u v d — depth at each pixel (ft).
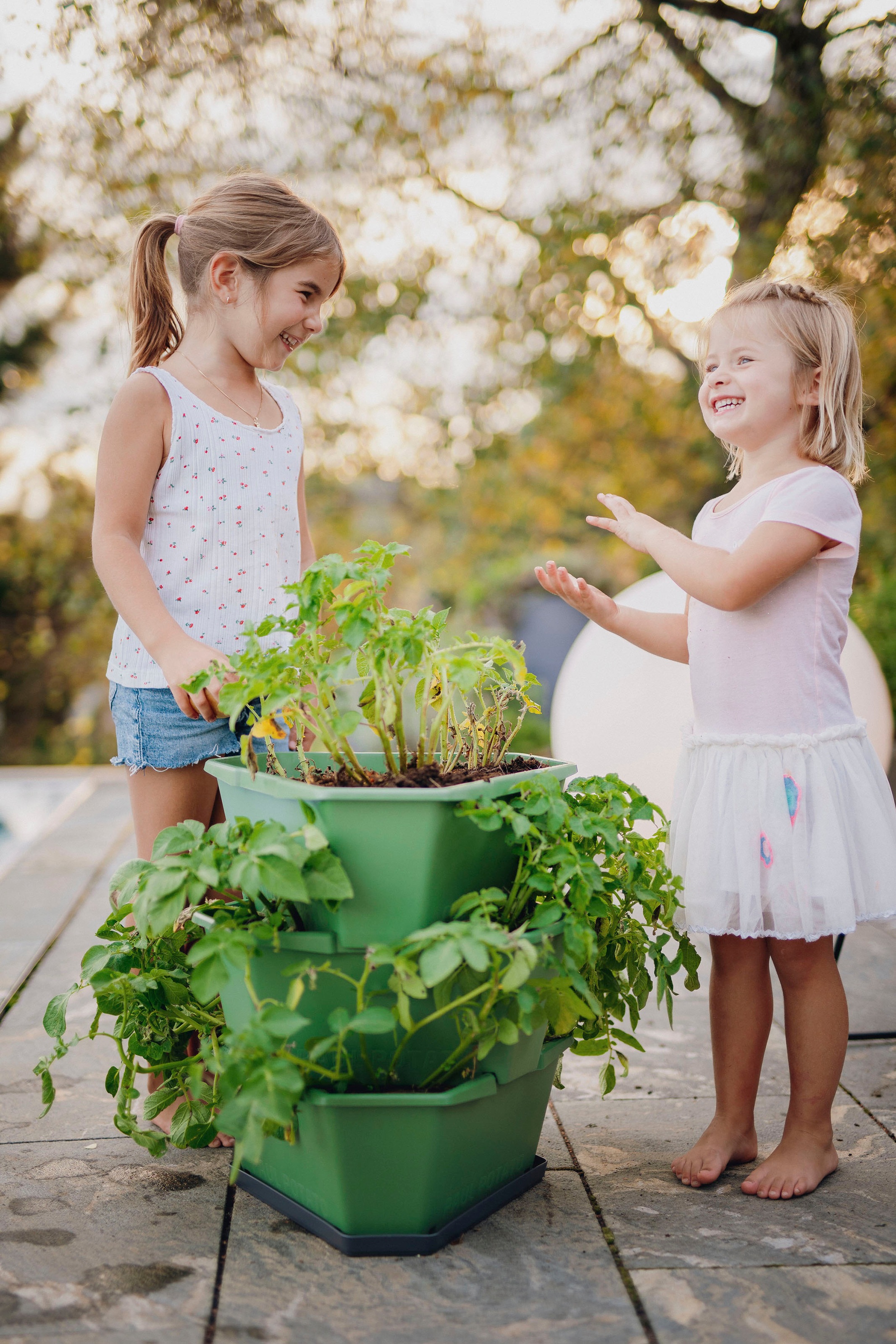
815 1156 4.50
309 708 4.17
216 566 5.06
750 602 4.56
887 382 16.60
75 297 19.54
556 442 21.76
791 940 4.57
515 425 21.35
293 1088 3.42
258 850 3.55
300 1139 3.94
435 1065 3.88
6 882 9.63
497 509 22.62
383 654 3.91
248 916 4.03
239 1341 3.37
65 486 23.07
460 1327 3.44
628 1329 3.43
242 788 4.13
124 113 15.49
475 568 24.29
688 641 5.01
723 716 4.71
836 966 4.65
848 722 4.72
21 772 17.03
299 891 3.44
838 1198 4.35
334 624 4.63
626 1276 3.75
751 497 4.82
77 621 25.53
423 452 21.66
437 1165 3.84
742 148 16.49
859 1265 3.83
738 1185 4.48
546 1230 4.08
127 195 16.69
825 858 4.36
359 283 18.88
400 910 3.69
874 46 14.78
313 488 21.49
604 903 4.05
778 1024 6.40
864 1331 3.43
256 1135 3.41
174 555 5.01
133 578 4.73
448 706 4.29
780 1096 5.37
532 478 22.33
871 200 15.39
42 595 24.59
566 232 17.74
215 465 5.05
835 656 4.74
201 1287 3.67
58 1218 4.14
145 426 4.89
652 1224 4.13
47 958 7.49
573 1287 3.68
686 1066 5.83
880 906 4.48
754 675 4.65
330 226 5.22
